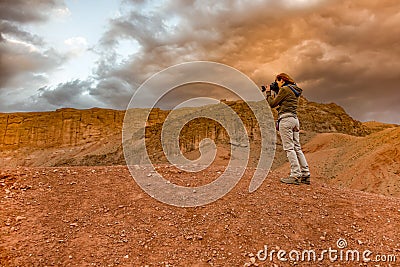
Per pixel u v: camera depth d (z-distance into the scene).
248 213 5.54
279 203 5.89
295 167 6.94
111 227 5.13
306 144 79.19
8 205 5.63
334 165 52.91
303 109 129.75
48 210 5.55
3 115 170.50
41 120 170.75
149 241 4.82
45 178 6.83
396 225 5.23
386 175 39.25
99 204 5.83
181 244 4.76
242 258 4.47
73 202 5.88
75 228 5.07
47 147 162.50
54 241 4.72
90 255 4.47
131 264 4.33
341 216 5.48
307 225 5.20
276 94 7.23
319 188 6.81
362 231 5.07
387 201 6.29
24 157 156.88
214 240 4.84
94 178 7.02
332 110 136.25
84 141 164.12
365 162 44.44
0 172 6.86
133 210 5.65
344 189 7.22
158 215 5.51
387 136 49.41
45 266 4.22
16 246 4.56
